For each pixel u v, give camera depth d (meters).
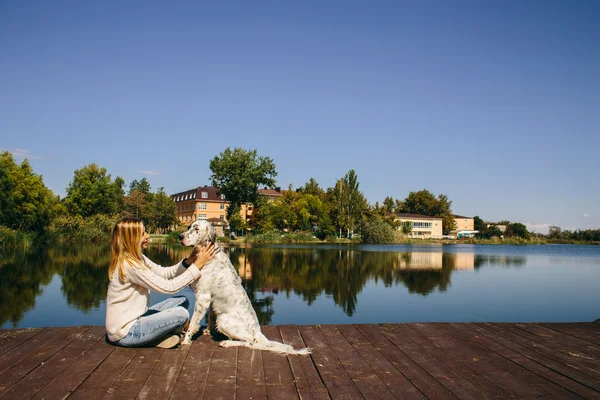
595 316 9.49
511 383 3.56
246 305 4.48
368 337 4.87
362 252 32.22
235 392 3.26
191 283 4.47
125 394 3.17
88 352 4.10
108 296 4.09
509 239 76.00
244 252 30.20
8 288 12.12
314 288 13.15
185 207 80.31
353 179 61.81
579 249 49.47
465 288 13.56
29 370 3.62
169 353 4.14
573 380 3.65
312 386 3.42
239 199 57.78
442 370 3.85
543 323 5.68
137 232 3.93
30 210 30.75
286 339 4.75
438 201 97.75
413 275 17.06
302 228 59.84
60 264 18.06
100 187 48.41
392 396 3.26
